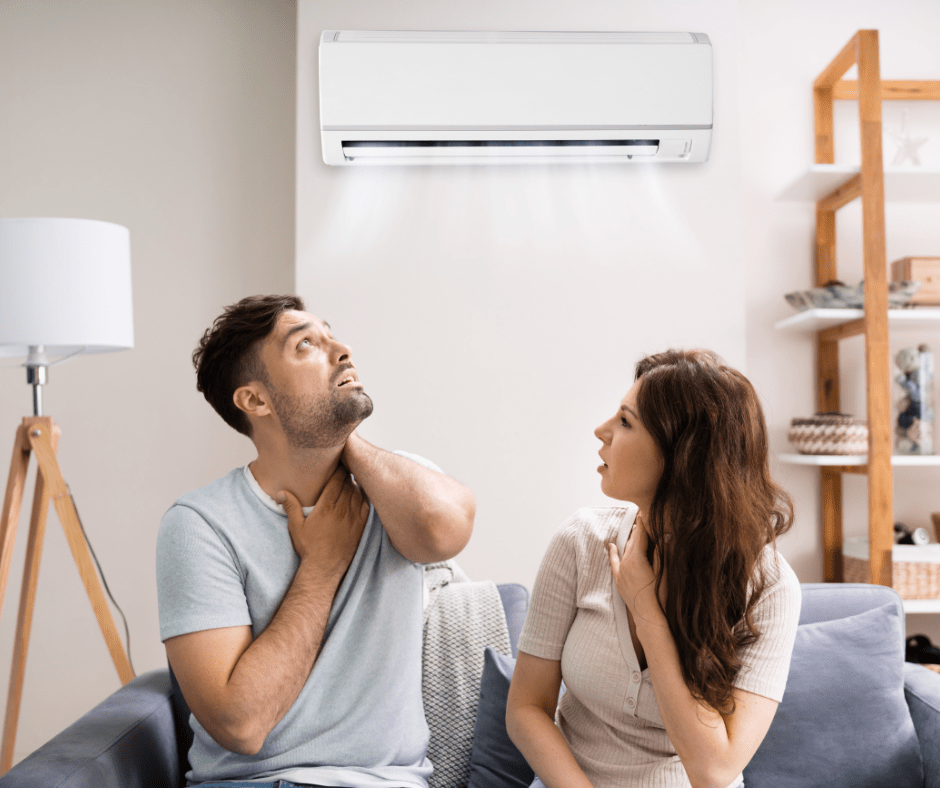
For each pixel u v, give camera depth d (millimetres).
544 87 2105
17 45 2404
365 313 2168
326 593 1146
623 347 2195
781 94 2469
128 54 2420
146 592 2367
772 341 2443
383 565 1223
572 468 2176
